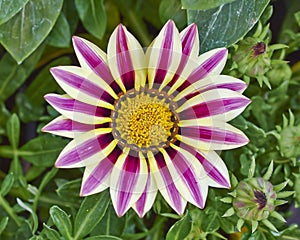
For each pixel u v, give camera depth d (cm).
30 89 45
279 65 42
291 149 40
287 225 45
